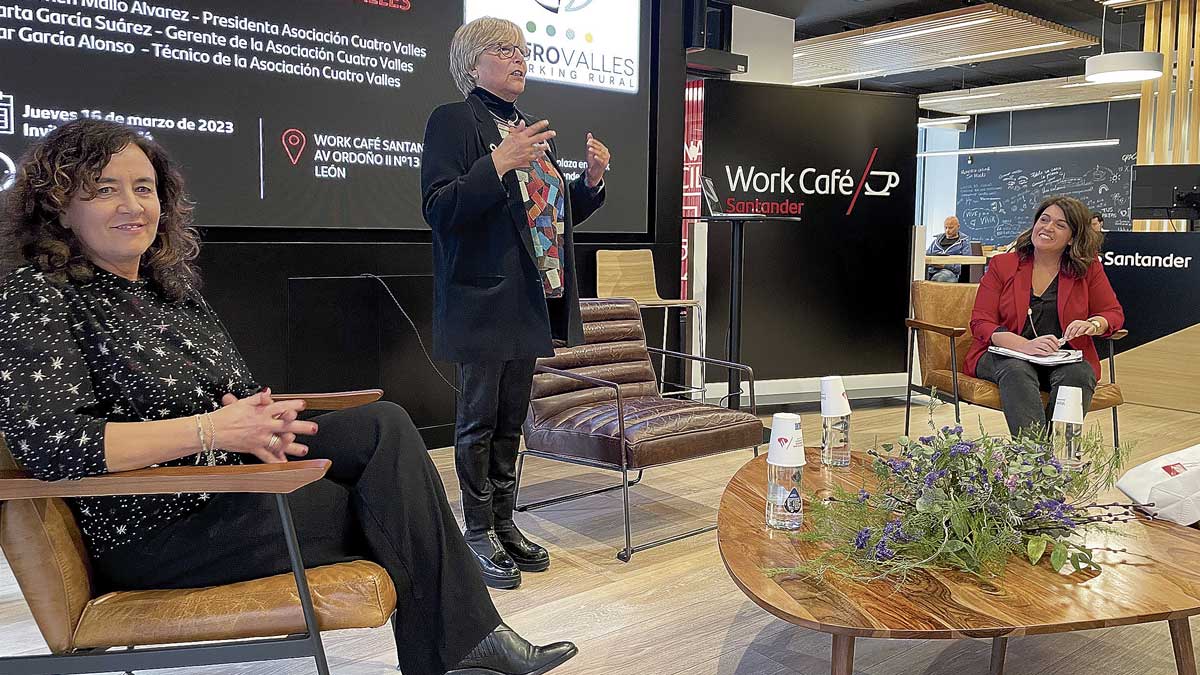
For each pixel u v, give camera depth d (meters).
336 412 1.83
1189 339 5.75
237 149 3.92
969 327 4.22
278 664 2.19
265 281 4.02
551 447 3.14
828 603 1.58
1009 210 15.52
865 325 6.00
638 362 3.64
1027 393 3.64
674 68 5.43
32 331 1.44
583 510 3.50
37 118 3.47
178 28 3.73
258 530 1.60
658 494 3.73
